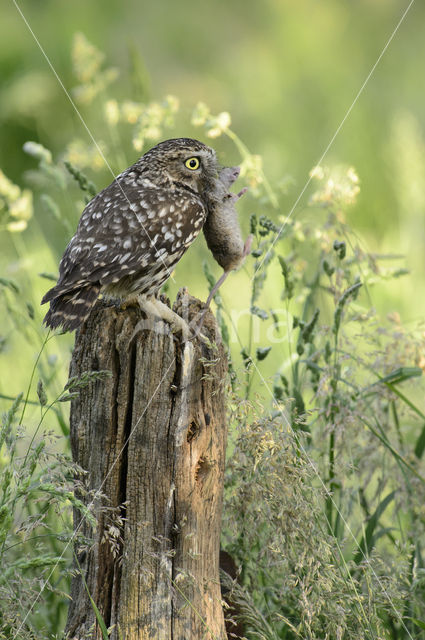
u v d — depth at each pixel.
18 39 21.16
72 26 21.86
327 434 7.93
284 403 7.69
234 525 7.17
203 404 6.56
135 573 6.52
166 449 6.46
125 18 24.08
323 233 8.74
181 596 6.53
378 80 22.19
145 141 10.88
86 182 8.47
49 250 12.62
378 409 8.45
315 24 24.67
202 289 13.46
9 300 9.48
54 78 19.19
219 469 6.70
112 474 6.56
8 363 11.55
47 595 7.66
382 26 24.92
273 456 6.83
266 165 16.78
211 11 25.17
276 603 7.58
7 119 19.11
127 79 18.59
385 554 8.13
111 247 7.09
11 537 7.32
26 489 5.98
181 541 6.55
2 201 9.90
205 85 20.61
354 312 8.95
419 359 8.40
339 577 6.91
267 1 25.62
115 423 6.53
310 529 6.86
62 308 6.71
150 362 6.41
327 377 7.88
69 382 6.23
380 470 8.60
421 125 19.02
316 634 7.11
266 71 22.47
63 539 6.23
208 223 7.45
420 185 15.73
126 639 6.52
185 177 7.60
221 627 6.81
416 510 8.09
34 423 9.58
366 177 16.81
